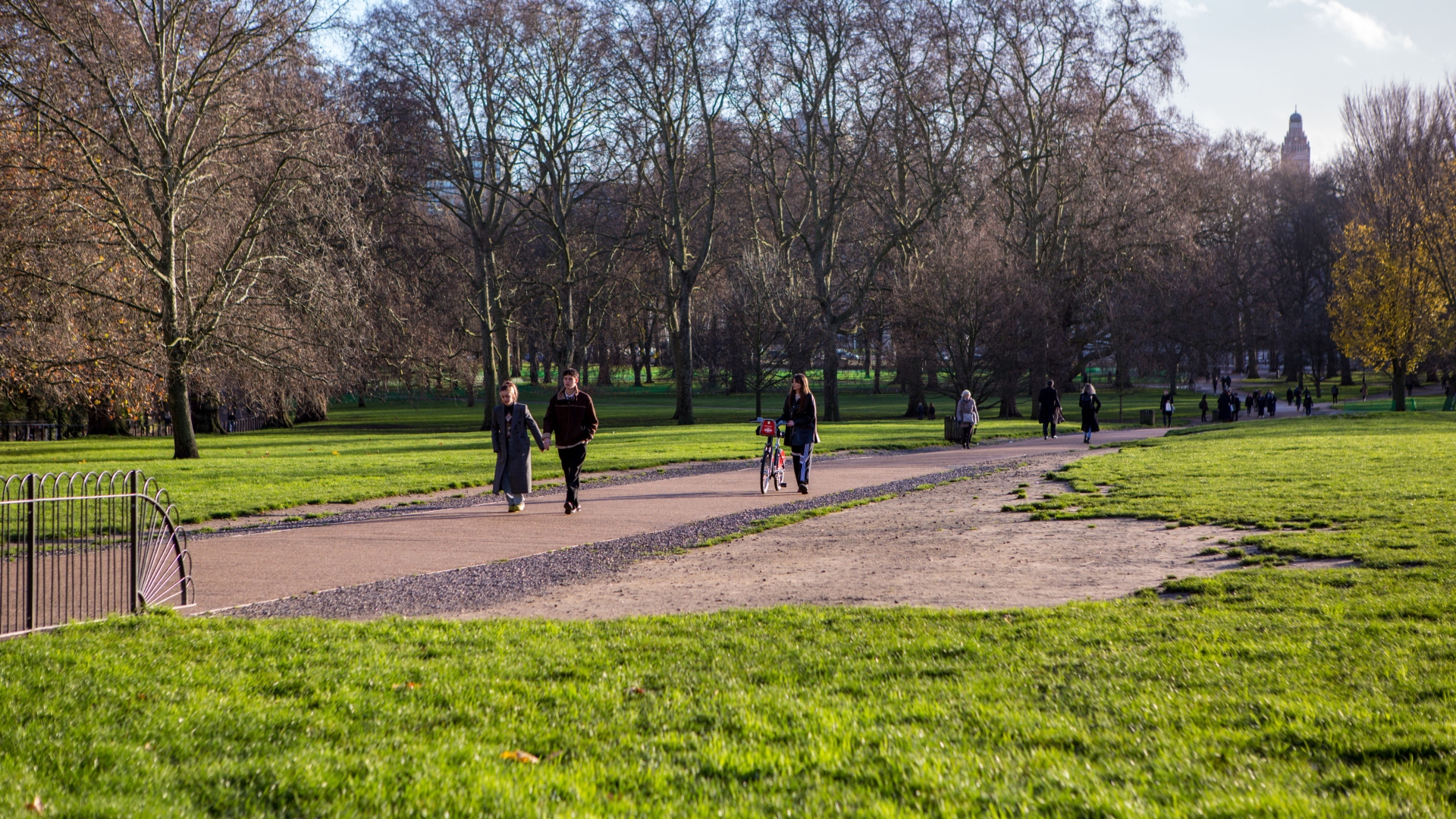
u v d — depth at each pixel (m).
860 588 8.33
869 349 69.75
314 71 29.59
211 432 46.75
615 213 56.16
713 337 71.06
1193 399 73.31
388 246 43.38
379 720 4.77
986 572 8.88
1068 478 17.25
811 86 48.94
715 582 8.84
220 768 4.09
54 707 4.88
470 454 26.03
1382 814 3.33
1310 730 4.18
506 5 43.62
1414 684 4.68
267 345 28.94
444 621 7.09
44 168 23.91
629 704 5.00
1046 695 4.86
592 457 24.33
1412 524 9.97
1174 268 50.34
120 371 26.45
